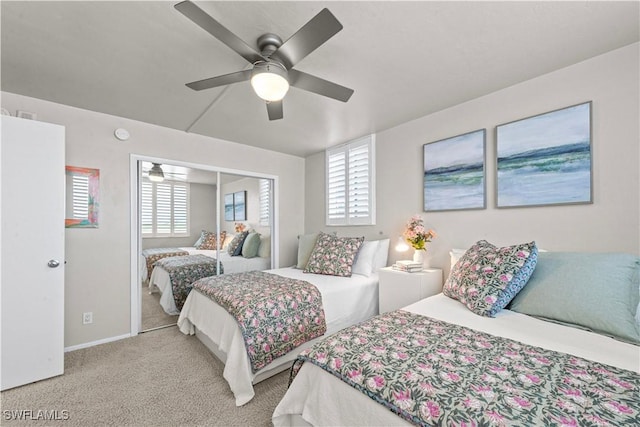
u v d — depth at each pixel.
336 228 3.98
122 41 1.66
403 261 2.83
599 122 1.84
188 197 3.36
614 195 1.78
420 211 2.92
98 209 2.70
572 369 1.00
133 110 2.67
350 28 1.55
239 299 2.06
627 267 1.43
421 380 0.95
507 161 2.24
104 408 1.72
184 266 3.30
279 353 1.96
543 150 2.06
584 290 1.44
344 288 2.60
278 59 1.51
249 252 3.91
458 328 1.41
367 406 1.01
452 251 2.46
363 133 3.39
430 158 2.80
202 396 1.84
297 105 2.58
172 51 1.76
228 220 3.72
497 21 1.51
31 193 1.99
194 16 1.17
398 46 1.72
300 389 1.28
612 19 1.50
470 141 2.49
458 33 1.60
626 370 0.99
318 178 4.32
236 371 1.83
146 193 3.04
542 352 1.13
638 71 1.71
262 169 4.06
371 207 3.40
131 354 2.43
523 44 1.72
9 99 2.31
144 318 2.98
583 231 1.89
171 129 3.19
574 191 1.92
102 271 2.70
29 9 1.39
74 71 1.99
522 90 2.18
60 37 1.62
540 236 2.08
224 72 2.00
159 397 1.83
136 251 2.91
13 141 1.93
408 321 1.52
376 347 1.21
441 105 2.61
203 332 2.38
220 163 3.61
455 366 1.03
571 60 1.90
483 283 1.70
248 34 1.59
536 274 1.67
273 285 2.43
